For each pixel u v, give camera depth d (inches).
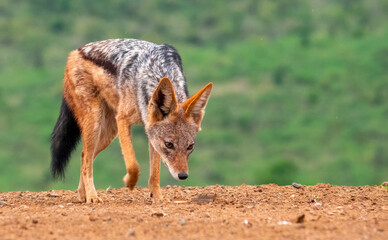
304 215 323.3
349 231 303.0
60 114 466.6
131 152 412.5
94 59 440.5
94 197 428.5
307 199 425.7
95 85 438.0
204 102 397.7
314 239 285.3
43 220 327.6
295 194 449.4
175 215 347.9
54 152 469.4
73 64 447.8
